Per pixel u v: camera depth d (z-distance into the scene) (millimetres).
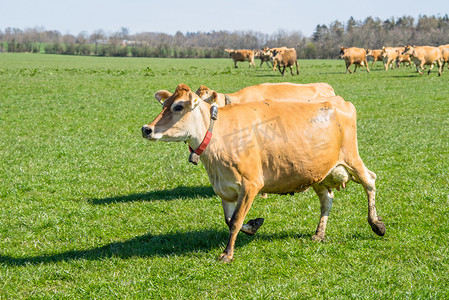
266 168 5910
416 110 21141
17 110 22062
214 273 5582
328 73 46750
